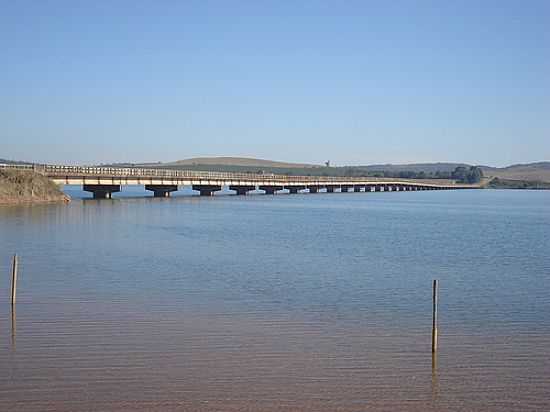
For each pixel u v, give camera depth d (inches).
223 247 1542.8
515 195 7460.6
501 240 1888.5
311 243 1695.4
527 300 943.0
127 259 1283.2
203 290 969.5
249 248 1536.7
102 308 829.8
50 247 1443.2
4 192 2903.5
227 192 6087.6
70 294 916.6
